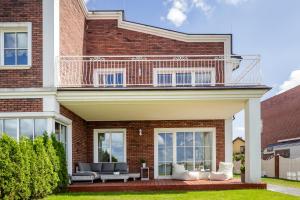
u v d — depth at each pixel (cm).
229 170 1479
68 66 1278
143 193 1067
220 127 1628
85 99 1127
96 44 1605
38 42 1120
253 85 1167
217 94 1145
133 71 1587
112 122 1630
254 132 1141
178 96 1147
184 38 1597
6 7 1129
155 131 1628
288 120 2759
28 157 884
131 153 1617
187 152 1630
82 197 972
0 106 1087
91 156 1608
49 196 995
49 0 1126
